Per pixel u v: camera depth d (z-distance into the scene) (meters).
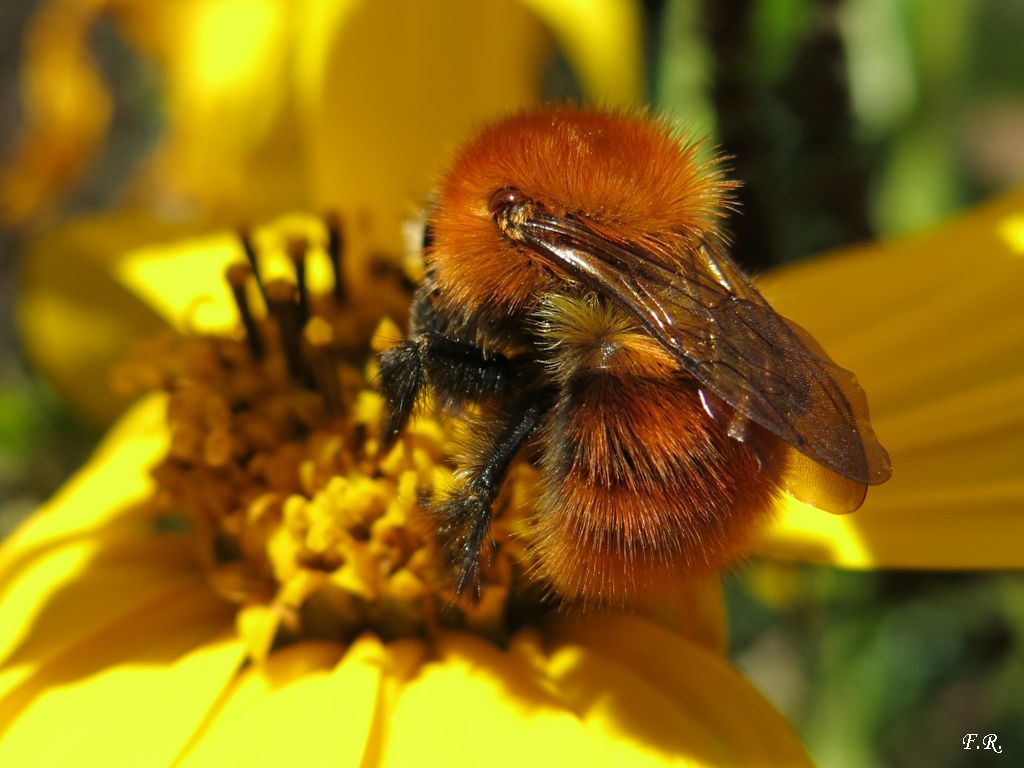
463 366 0.05
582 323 0.05
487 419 0.05
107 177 0.12
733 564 0.05
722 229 0.05
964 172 0.10
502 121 0.05
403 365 0.05
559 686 0.05
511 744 0.05
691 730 0.05
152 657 0.05
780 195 0.06
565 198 0.05
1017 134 0.13
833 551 0.05
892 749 0.08
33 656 0.05
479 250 0.05
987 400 0.06
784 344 0.05
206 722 0.05
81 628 0.06
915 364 0.06
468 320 0.05
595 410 0.05
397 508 0.05
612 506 0.05
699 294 0.05
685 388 0.05
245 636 0.05
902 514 0.05
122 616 0.06
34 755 0.05
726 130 0.06
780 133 0.06
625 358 0.05
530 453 0.05
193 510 0.06
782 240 0.06
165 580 0.06
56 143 0.09
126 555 0.06
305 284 0.06
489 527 0.05
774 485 0.05
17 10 0.14
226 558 0.06
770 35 0.06
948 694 0.08
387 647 0.05
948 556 0.05
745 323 0.05
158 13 0.09
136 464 0.06
